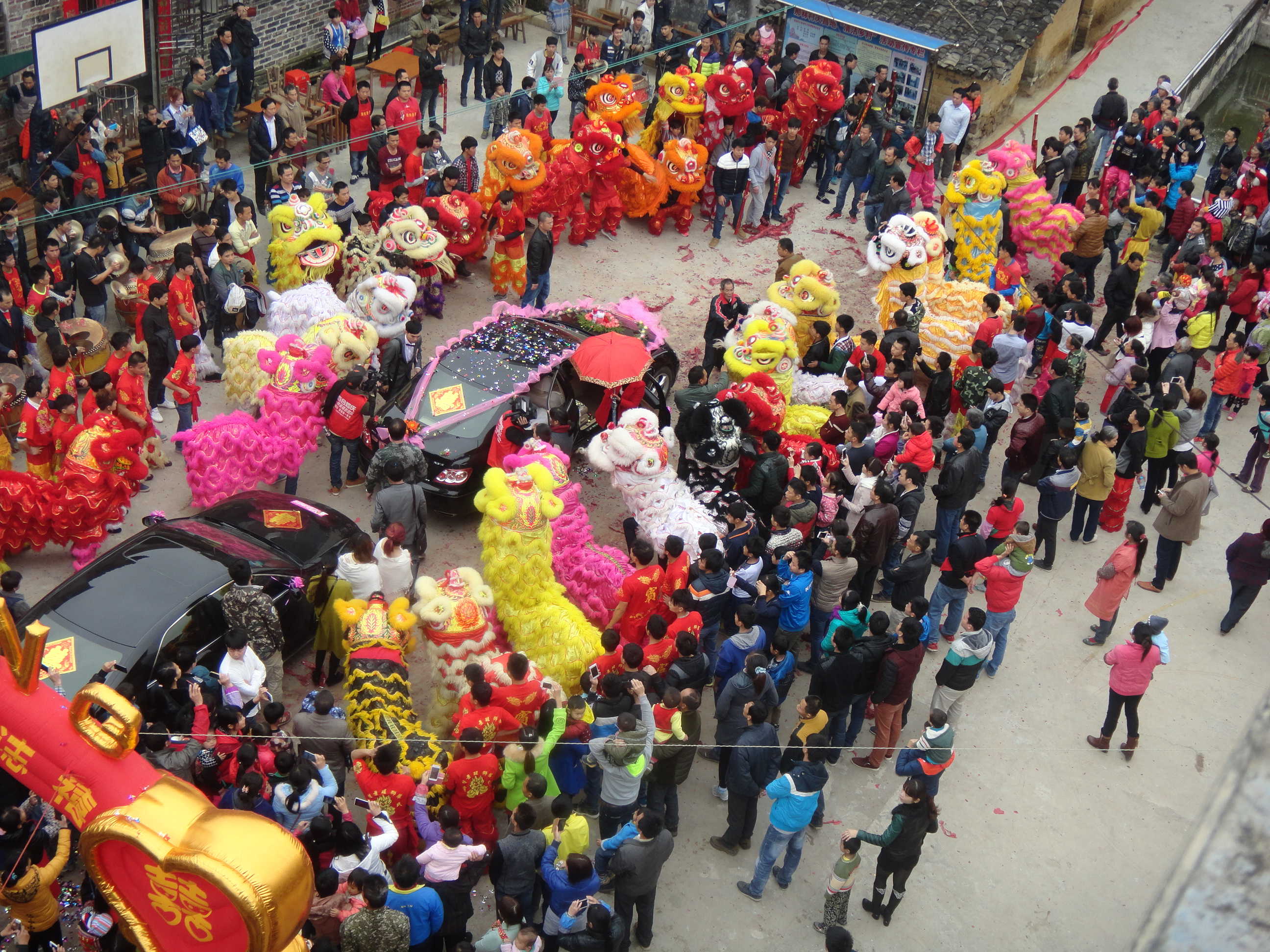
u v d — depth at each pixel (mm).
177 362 14195
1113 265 20406
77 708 4645
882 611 12602
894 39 23203
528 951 8336
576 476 15281
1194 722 12898
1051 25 25328
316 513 12805
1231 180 21594
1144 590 14664
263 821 3840
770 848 10125
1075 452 14125
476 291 18656
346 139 21328
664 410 15961
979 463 14023
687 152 19953
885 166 20344
